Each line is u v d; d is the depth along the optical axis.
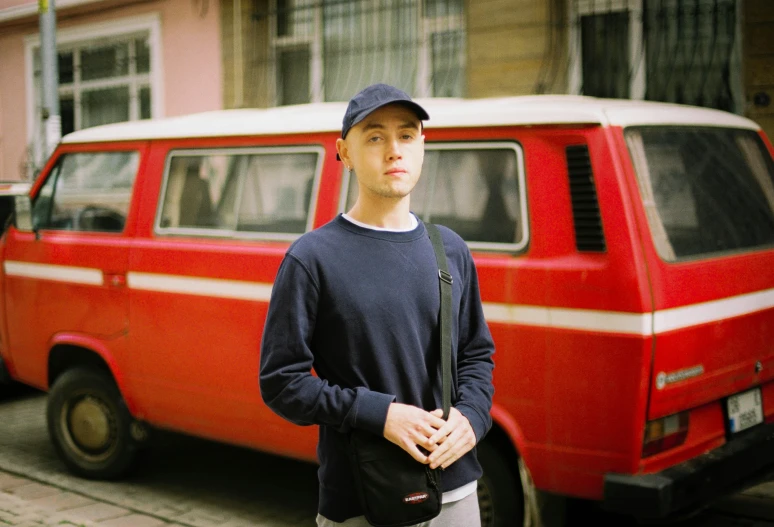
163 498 4.59
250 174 4.18
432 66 8.12
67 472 5.00
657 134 3.45
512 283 3.31
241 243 4.12
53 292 4.84
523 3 7.34
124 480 4.87
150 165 4.55
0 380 5.34
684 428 3.23
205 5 9.59
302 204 3.99
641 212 3.16
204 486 4.79
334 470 2.04
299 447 3.92
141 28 10.23
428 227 2.17
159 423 4.46
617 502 3.07
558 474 3.22
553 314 3.21
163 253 4.34
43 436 5.76
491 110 3.54
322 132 3.99
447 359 2.06
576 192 3.24
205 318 4.17
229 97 9.51
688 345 3.18
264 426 4.02
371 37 8.51
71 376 4.84
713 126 3.83
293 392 1.97
